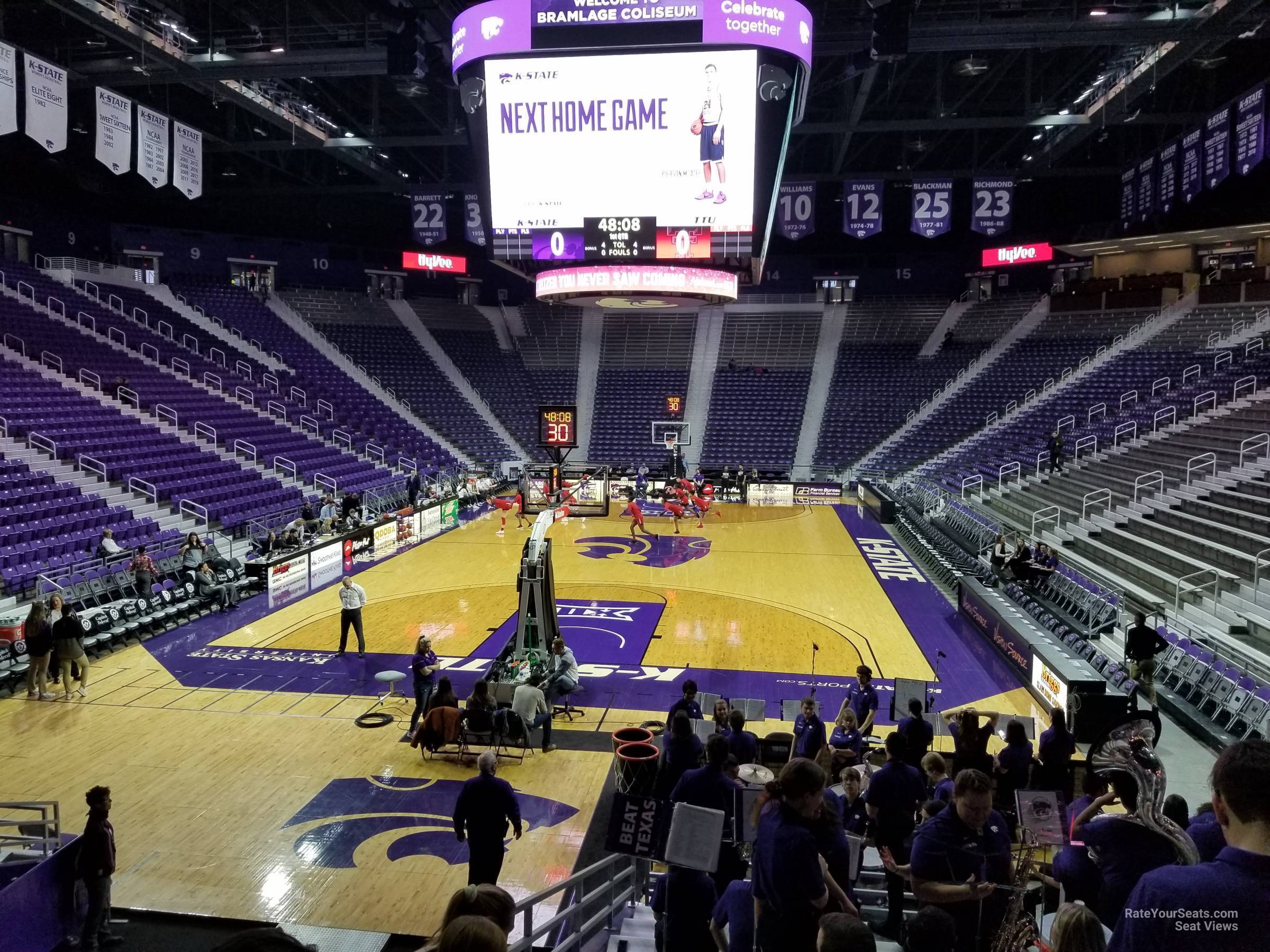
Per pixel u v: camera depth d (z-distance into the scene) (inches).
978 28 932.6
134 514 911.0
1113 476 1023.0
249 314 1717.5
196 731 524.1
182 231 1763.0
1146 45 1038.4
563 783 461.4
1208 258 1604.3
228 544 954.7
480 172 876.0
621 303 994.7
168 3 1064.2
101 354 1242.6
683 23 805.2
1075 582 753.6
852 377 1813.5
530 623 584.1
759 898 160.6
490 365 1921.8
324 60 1053.8
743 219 847.7
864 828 304.0
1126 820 153.9
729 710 404.2
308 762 483.2
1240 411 1037.2
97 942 307.4
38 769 468.4
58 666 604.4
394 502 1293.1
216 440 1176.2
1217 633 615.8
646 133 838.5
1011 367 1651.1
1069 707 510.3
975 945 169.5
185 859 376.5
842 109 1331.2
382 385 1739.7
